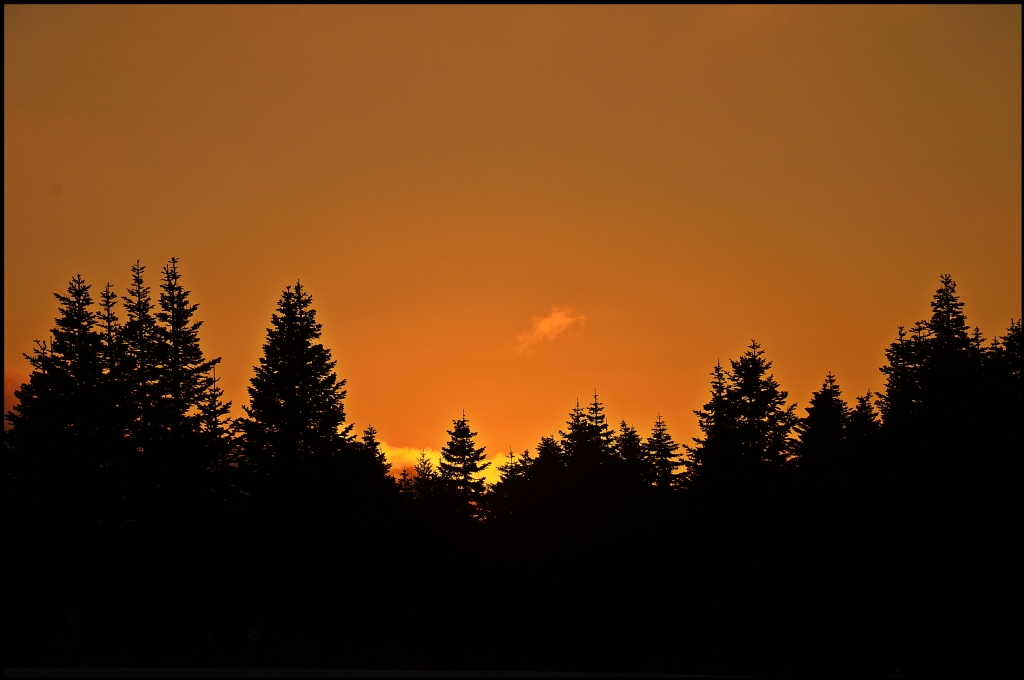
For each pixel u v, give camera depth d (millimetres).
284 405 100938
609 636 93938
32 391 96000
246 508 97188
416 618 94562
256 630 81375
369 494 102688
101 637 84688
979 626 75125
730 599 97500
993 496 79812
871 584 90562
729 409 120688
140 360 99688
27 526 88312
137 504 92312
